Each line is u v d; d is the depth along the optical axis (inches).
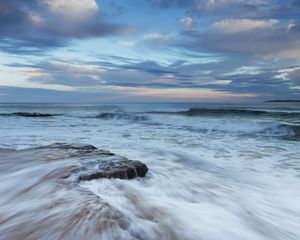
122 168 219.1
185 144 456.8
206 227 145.0
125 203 166.4
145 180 226.1
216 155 367.9
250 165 313.1
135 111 1600.6
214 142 484.4
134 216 148.0
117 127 746.2
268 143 480.4
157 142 473.1
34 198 164.6
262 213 173.6
